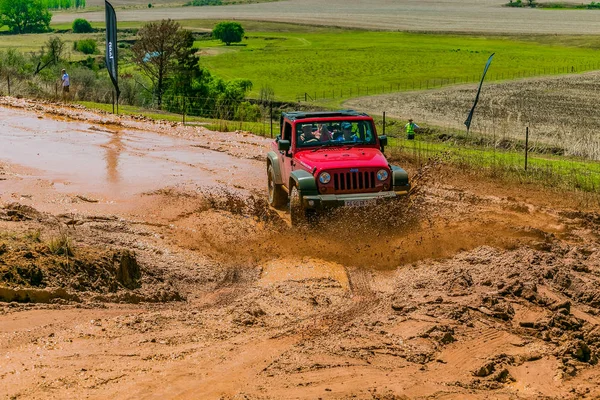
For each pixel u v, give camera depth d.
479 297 9.60
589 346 8.11
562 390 7.06
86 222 13.98
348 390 6.88
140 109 42.34
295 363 7.58
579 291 9.91
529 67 119.88
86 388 6.84
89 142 24.81
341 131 15.00
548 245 12.24
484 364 7.53
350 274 11.77
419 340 8.26
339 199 13.45
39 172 19.20
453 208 15.94
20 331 8.30
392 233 13.50
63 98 41.69
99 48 163.12
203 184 18.33
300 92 95.19
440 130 48.12
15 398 6.56
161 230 14.02
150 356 7.75
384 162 13.90
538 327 8.63
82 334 8.35
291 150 14.84
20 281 9.54
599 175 20.62
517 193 18.11
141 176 19.14
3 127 27.55
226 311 9.54
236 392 6.85
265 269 12.10
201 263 12.20
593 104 70.06
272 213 15.66
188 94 66.12
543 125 53.12
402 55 146.88
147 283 10.84
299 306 9.98
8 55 68.12
